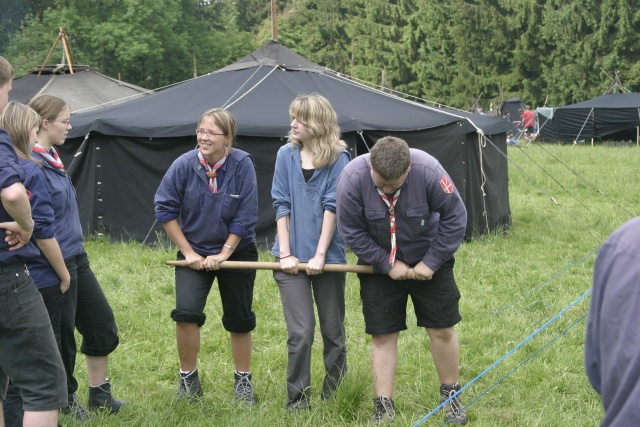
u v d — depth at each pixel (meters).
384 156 3.64
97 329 4.12
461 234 3.90
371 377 4.28
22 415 3.67
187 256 4.18
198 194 4.16
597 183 15.65
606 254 1.87
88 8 37.19
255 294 6.74
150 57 37.66
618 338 1.77
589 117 27.00
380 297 4.06
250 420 4.01
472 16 46.47
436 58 47.81
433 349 4.13
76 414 4.09
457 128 9.36
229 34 44.50
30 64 34.84
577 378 4.89
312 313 4.20
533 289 7.17
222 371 4.93
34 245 3.32
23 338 3.20
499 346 5.51
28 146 3.51
